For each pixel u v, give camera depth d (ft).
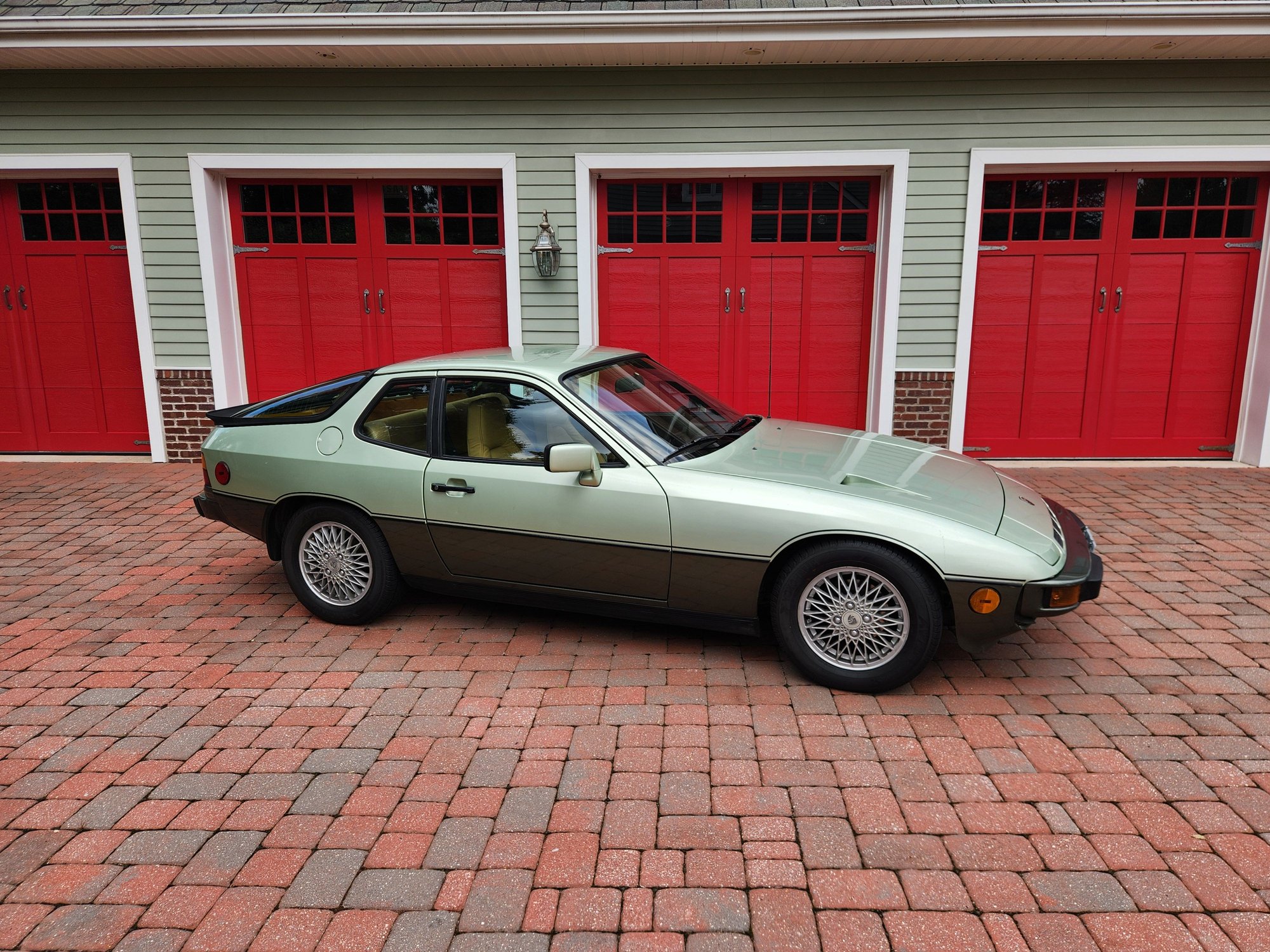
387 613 16.12
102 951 8.07
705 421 15.43
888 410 27.17
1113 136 25.17
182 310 27.40
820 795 10.30
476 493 13.91
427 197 27.40
